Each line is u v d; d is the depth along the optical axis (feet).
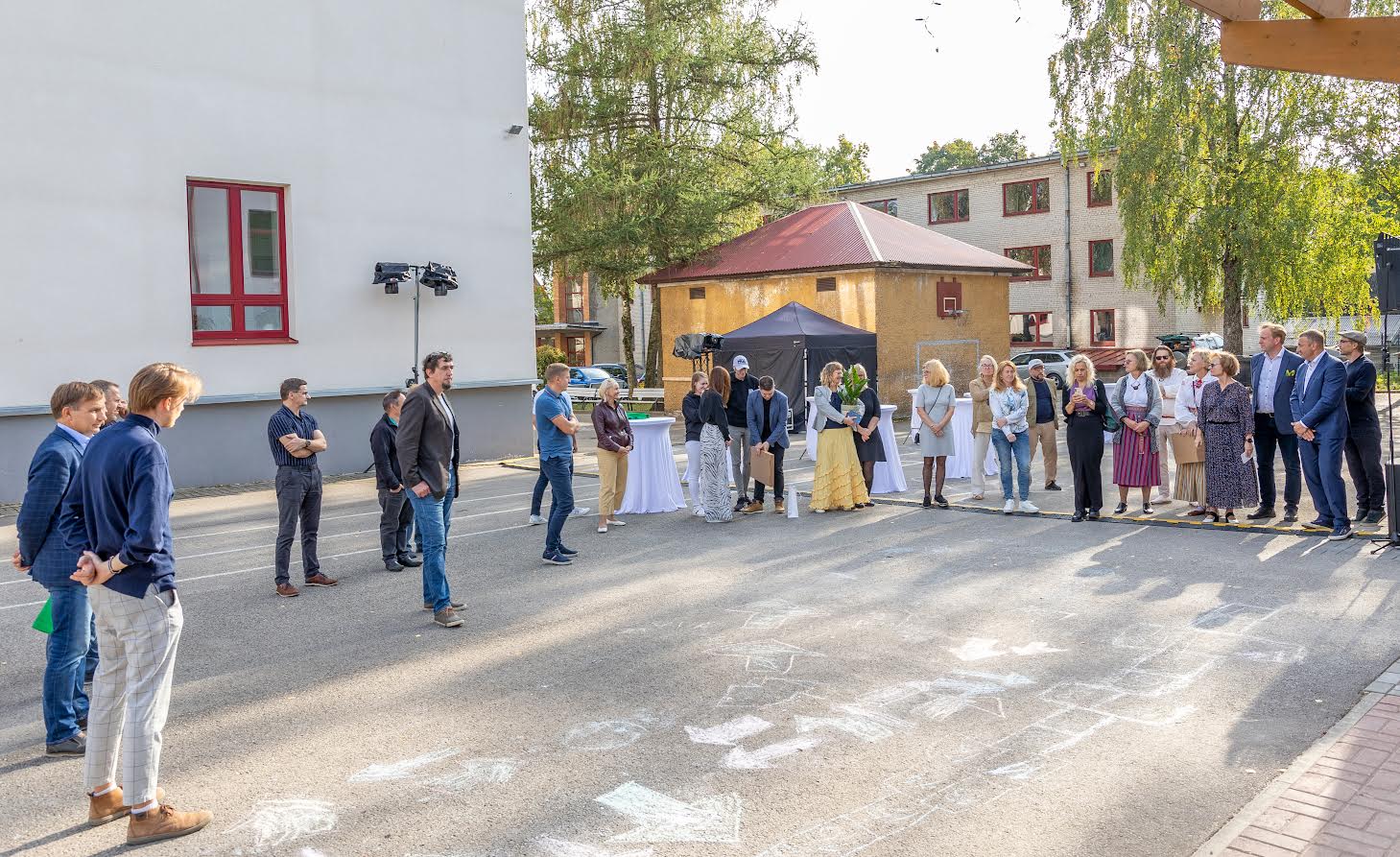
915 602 25.22
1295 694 18.01
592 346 170.60
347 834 13.60
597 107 95.81
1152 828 13.20
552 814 14.06
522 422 63.82
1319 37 13.93
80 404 16.65
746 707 18.12
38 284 46.06
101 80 47.39
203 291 51.57
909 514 38.47
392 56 57.21
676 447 66.69
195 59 50.19
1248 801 13.88
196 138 50.39
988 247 136.56
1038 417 44.01
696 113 98.32
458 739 16.94
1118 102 89.45
